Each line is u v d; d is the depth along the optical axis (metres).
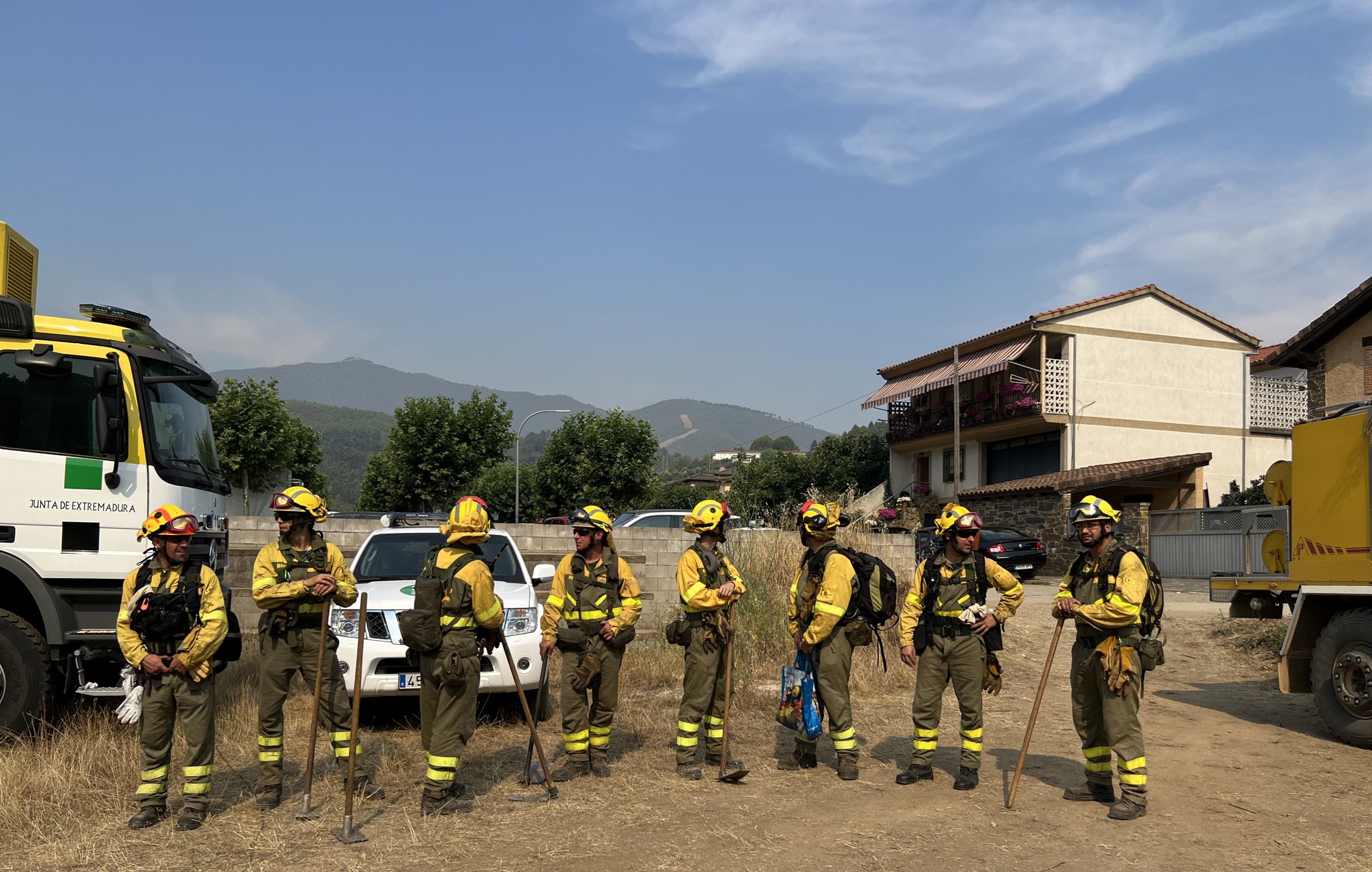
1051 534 26.12
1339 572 7.52
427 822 5.26
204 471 7.93
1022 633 13.38
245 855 4.71
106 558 6.95
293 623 5.57
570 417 41.34
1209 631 13.04
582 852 4.80
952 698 9.27
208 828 5.10
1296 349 17.70
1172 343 30.72
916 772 6.16
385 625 7.41
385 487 41.19
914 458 38.31
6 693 6.57
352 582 5.76
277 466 35.66
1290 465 8.35
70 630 6.83
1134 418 30.12
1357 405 7.59
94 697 7.26
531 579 8.59
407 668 7.36
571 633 6.09
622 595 6.36
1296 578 7.92
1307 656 7.88
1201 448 30.69
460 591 5.47
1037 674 10.70
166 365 7.54
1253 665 11.09
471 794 5.84
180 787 5.86
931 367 36.25
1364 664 7.10
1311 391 17.89
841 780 6.25
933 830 5.21
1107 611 5.45
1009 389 30.81
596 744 6.34
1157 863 4.71
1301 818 5.46
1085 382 29.78
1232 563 10.64
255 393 35.41
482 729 7.66
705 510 6.39
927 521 29.92
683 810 5.54
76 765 5.94
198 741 5.14
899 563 13.38
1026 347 29.72
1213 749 7.22
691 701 6.34
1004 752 7.09
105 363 6.95
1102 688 5.56
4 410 6.86
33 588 6.68
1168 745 7.34
